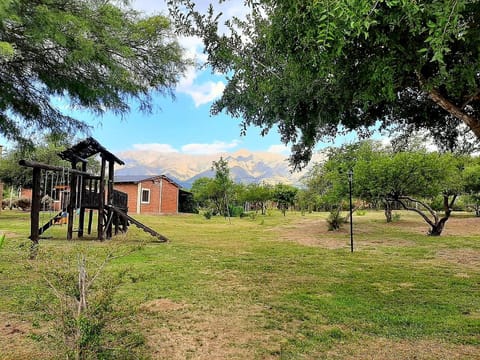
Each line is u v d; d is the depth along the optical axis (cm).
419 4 166
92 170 2425
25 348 253
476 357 251
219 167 2266
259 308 365
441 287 458
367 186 1133
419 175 1082
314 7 177
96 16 360
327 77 288
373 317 337
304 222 1920
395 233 1255
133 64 434
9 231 1109
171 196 2997
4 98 440
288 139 445
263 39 322
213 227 1584
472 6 182
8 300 361
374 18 185
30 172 2158
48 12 311
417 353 257
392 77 247
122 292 412
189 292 424
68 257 254
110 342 220
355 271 565
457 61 247
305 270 571
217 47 348
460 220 1884
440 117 439
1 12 267
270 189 3150
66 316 203
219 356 250
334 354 256
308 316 340
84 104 472
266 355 253
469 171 1445
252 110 406
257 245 916
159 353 254
